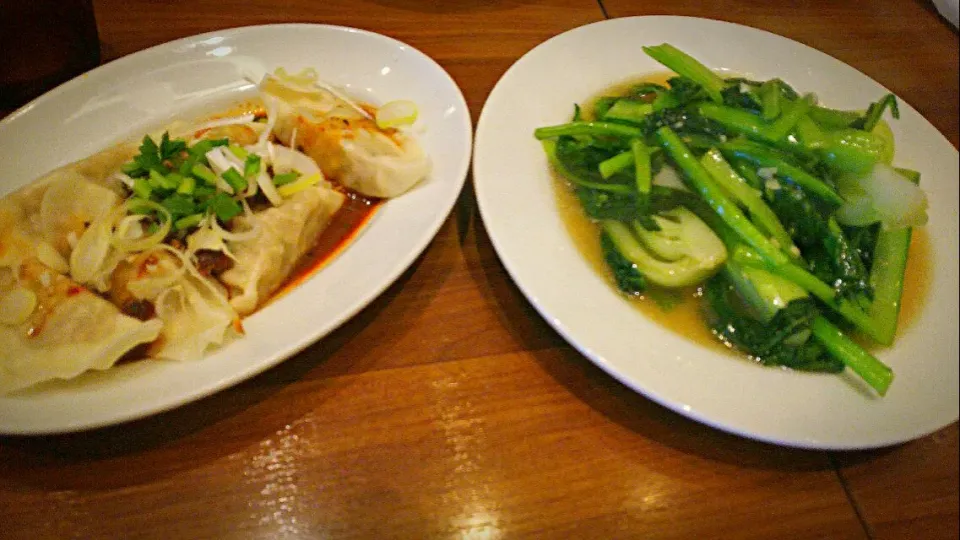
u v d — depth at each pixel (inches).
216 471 11.6
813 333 13.7
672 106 17.0
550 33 20.2
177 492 11.3
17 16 15.1
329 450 11.9
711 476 12.2
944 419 12.4
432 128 16.5
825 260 15.0
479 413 12.6
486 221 14.0
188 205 14.3
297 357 13.0
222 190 14.9
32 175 15.1
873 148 15.2
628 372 12.1
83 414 11.0
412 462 11.9
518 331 13.8
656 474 12.2
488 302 14.1
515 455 12.2
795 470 12.4
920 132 17.9
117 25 18.3
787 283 14.2
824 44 21.9
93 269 13.7
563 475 12.0
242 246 14.3
